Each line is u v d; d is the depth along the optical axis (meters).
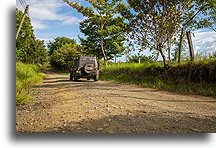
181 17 10.09
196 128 2.74
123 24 11.62
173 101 5.03
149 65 11.65
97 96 5.74
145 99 5.27
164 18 10.23
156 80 9.66
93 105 4.40
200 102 4.95
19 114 3.75
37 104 4.82
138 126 2.82
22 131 2.77
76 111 3.86
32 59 41.97
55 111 3.95
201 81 7.66
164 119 3.18
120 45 28.44
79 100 5.13
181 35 10.12
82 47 33.56
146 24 10.52
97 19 24.50
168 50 10.51
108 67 17.66
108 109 3.94
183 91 7.32
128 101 4.89
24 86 7.69
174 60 10.63
